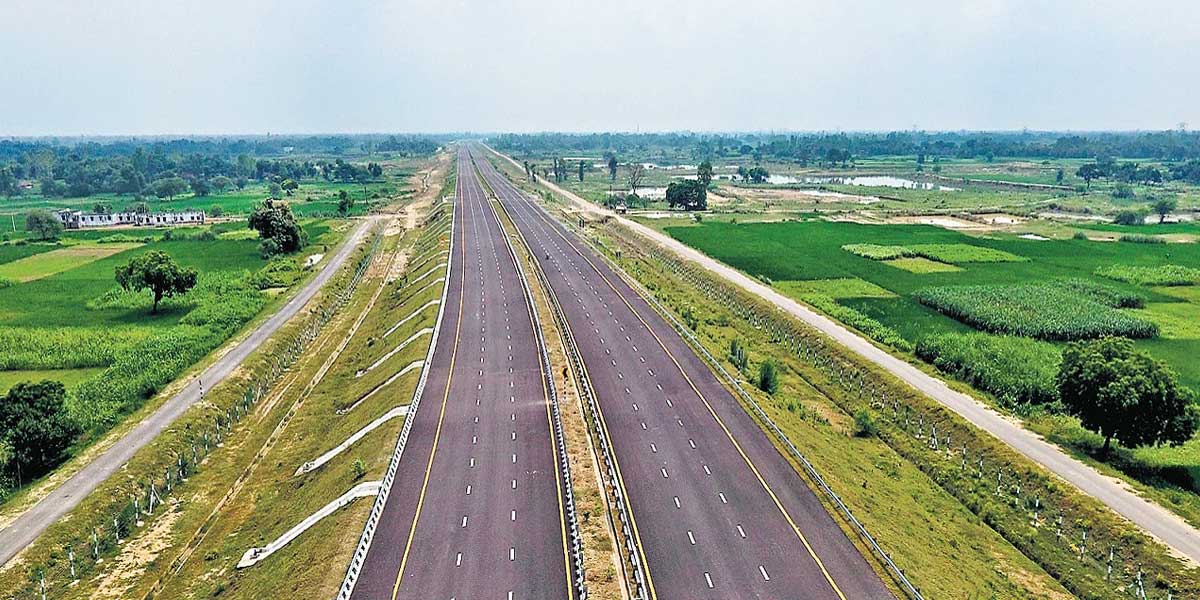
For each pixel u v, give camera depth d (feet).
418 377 258.57
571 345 297.94
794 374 296.92
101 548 178.91
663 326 329.72
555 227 644.69
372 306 422.82
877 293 405.39
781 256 510.99
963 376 276.00
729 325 357.00
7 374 288.51
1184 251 515.91
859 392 272.10
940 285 419.54
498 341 305.94
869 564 151.74
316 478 205.36
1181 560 161.48
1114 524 175.42
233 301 390.01
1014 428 229.45
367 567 150.82
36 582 163.32
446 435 214.90
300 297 408.26
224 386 269.44
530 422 223.51
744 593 142.31
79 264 508.12
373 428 223.92
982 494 199.93
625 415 228.02
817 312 362.74
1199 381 267.80
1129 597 156.15
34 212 633.61
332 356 331.36
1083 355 215.31
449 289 399.65
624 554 155.63
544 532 163.84
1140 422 202.69
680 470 192.03
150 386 262.67
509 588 143.84
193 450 226.38
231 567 168.35
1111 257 497.05
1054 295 375.86
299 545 166.09
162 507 200.23
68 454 216.95
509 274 440.04
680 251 527.40
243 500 204.85
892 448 231.71
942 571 156.04
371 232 650.43
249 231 654.53
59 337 327.06
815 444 214.07
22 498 191.83
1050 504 189.16
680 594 142.00
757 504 175.22
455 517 169.99
